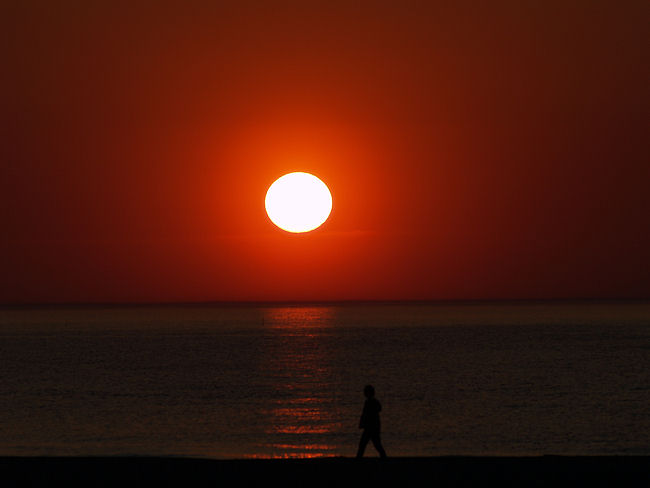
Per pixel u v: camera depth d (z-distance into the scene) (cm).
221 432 12500
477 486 6994
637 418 13725
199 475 7475
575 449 10988
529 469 7569
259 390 18712
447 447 11169
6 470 7769
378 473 7475
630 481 7088
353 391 18375
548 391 17925
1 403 16225
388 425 13162
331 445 11356
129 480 7350
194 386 19650
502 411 14700
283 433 12406
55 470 7731
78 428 12912
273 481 7219
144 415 14425
